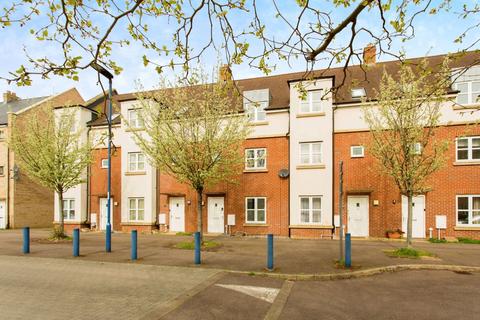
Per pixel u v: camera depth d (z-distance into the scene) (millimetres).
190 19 3807
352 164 16672
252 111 18609
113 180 20906
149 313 5703
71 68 3465
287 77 21578
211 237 16938
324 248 12867
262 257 10828
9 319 5480
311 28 3881
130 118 20375
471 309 6113
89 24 3693
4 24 3270
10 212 23828
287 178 17547
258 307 6105
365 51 4395
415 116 11367
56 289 7277
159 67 4023
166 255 11289
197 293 6902
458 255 11156
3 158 24266
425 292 7195
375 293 7109
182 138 12812
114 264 9867
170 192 19719
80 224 21219
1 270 9234
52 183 15539
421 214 15758
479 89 15203
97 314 5688
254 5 3646
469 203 15102
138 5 3541
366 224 16359
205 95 13234
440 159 11352
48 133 15750
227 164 13789
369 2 3396
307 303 6387
